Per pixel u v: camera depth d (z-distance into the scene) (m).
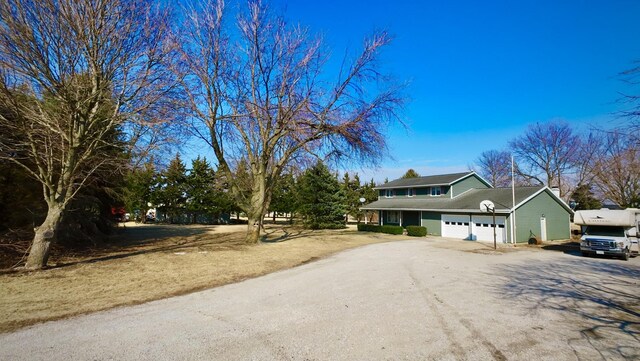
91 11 10.48
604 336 5.79
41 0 9.80
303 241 23.17
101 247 18.20
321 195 38.00
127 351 4.79
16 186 13.97
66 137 11.14
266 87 18.64
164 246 18.94
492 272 12.30
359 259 15.05
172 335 5.45
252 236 20.28
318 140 18.80
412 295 8.43
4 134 11.41
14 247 13.34
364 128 18.38
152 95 12.13
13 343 5.03
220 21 17.64
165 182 47.53
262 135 19.20
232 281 9.89
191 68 15.88
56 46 10.31
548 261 16.03
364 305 7.42
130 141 12.73
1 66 9.66
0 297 7.51
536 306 7.70
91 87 11.45
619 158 29.80
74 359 4.50
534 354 4.95
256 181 20.05
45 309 6.76
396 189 38.84
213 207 48.38
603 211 18.30
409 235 30.73
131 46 11.61
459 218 29.58
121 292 8.31
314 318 6.43
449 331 5.85
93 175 16.12
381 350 4.97
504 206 26.28
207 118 18.06
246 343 5.15
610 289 9.72
